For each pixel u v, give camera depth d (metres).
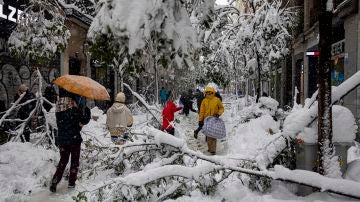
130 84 21.86
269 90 33.38
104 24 5.16
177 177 5.39
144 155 6.39
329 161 5.05
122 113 8.30
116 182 4.92
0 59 13.16
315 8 18.20
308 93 20.56
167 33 5.27
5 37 13.45
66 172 7.08
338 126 5.37
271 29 16.56
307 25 20.62
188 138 12.61
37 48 11.59
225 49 19.58
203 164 5.30
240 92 55.12
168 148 5.95
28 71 15.12
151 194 5.18
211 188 5.38
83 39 21.95
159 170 5.06
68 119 6.39
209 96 9.89
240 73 27.23
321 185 4.70
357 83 5.27
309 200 4.85
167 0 5.32
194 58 5.65
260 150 6.00
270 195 5.11
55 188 6.25
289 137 5.67
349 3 11.90
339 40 14.59
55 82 6.61
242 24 17.55
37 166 7.56
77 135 6.46
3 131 11.48
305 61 21.22
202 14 5.99
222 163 5.45
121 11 5.11
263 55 17.77
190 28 5.54
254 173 5.18
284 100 28.69
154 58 5.43
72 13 18.22
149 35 5.13
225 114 21.50
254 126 12.30
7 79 13.61
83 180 6.71
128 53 5.13
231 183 5.83
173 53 5.34
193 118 21.48
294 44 23.80
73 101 6.52
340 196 4.87
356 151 8.60
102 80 24.78
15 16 13.71
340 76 13.96
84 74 22.02
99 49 5.32
